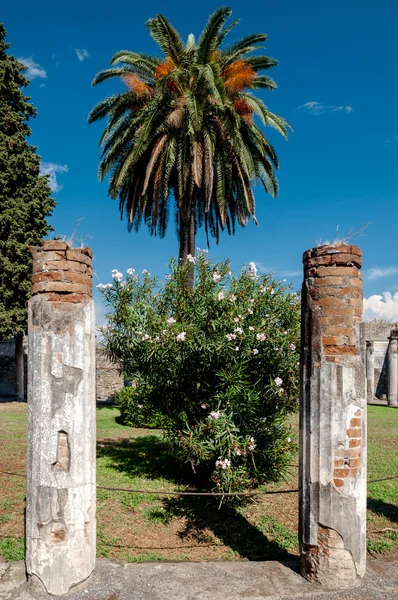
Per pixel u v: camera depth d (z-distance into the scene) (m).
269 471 6.25
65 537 3.69
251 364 6.34
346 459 3.87
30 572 3.70
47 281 3.83
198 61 12.92
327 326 3.97
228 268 6.82
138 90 12.96
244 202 13.89
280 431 6.48
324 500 3.86
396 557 4.57
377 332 27.33
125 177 14.02
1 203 17.08
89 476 3.88
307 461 3.97
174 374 6.61
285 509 6.08
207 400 6.48
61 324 3.79
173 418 6.77
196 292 6.66
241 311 6.27
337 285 3.97
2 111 17.64
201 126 12.27
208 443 5.80
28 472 3.79
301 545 4.01
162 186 13.27
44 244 3.89
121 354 7.35
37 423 3.75
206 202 12.09
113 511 5.86
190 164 12.62
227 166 13.02
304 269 4.23
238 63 13.21
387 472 7.72
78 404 3.80
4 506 5.91
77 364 3.81
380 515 5.82
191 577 3.98
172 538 5.13
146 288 7.29
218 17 12.25
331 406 3.90
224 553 4.75
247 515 5.86
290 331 6.41
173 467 8.00
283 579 3.96
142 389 7.26
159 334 6.57
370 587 3.82
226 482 5.52
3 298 16.89
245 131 13.52
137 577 3.96
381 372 26.64
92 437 3.95
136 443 10.19
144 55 13.59
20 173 17.66
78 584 3.73
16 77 18.61
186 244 13.74
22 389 19.92
